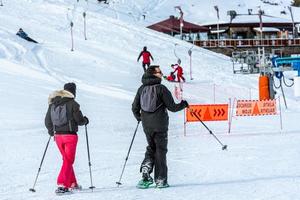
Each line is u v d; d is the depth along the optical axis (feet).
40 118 68.80
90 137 56.39
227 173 33.50
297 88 88.48
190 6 370.53
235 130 64.44
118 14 315.99
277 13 401.08
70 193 28.84
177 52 177.06
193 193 27.25
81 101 86.33
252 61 159.63
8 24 158.10
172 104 29.25
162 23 268.21
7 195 28.63
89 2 322.34
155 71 29.68
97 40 163.32
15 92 86.63
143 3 361.51
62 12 197.47
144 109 29.43
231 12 300.40
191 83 129.70
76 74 112.47
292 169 33.94
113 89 101.50
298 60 110.11
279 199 24.59
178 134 60.23
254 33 299.58
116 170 36.50
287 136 56.08
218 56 194.08
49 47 136.36
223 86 132.05
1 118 67.15
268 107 69.72
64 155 29.58
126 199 26.48
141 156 43.21
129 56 147.13
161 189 28.99
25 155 43.86
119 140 54.24
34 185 30.09
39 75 104.32
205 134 59.93
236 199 25.11
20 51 122.93
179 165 37.35
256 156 40.70
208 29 273.33
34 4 203.62
